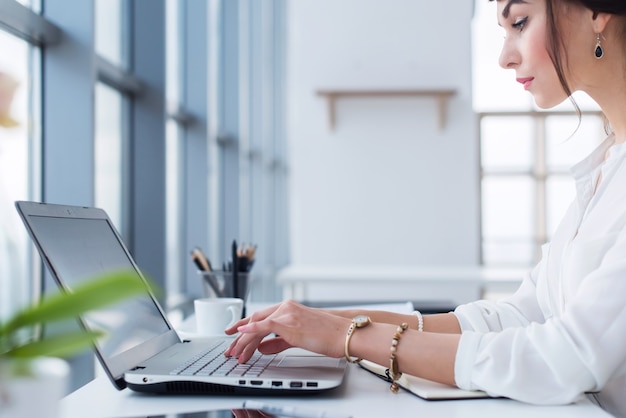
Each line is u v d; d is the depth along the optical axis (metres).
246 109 4.82
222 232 4.08
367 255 6.34
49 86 1.71
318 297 6.28
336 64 6.37
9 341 0.40
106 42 2.24
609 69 0.95
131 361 0.89
